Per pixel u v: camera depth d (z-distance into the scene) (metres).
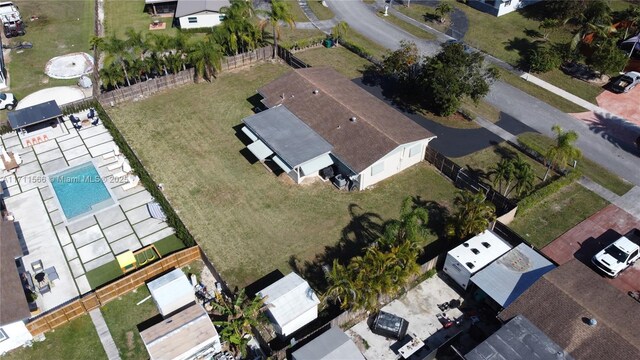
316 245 41.12
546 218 43.75
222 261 39.59
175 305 34.72
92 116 54.97
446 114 55.09
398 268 33.75
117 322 34.94
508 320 32.31
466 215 38.91
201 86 61.78
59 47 69.50
